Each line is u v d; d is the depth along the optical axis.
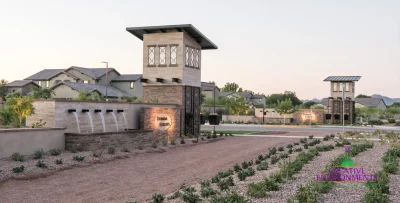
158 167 17.44
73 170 15.91
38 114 21.05
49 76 74.38
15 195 12.07
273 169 15.00
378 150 19.92
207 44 34.97
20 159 16.36
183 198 10.33
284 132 38.50
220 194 10.48
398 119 78.81
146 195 12.41
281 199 9.57
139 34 33.12
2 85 71.75
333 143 25.31
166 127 28.55
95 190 13.02
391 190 10.22
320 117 60.34
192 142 27.19
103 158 18.59
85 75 70.81
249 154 21.53
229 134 34.31
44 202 11.47
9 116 23.14
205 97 89.31
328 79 60.59
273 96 114.62
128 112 27.03
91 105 23.38
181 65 30.92
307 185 10.23
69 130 21.55
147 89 32.12
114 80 72.31
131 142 23.50
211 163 18.61
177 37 31.06
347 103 59.44
